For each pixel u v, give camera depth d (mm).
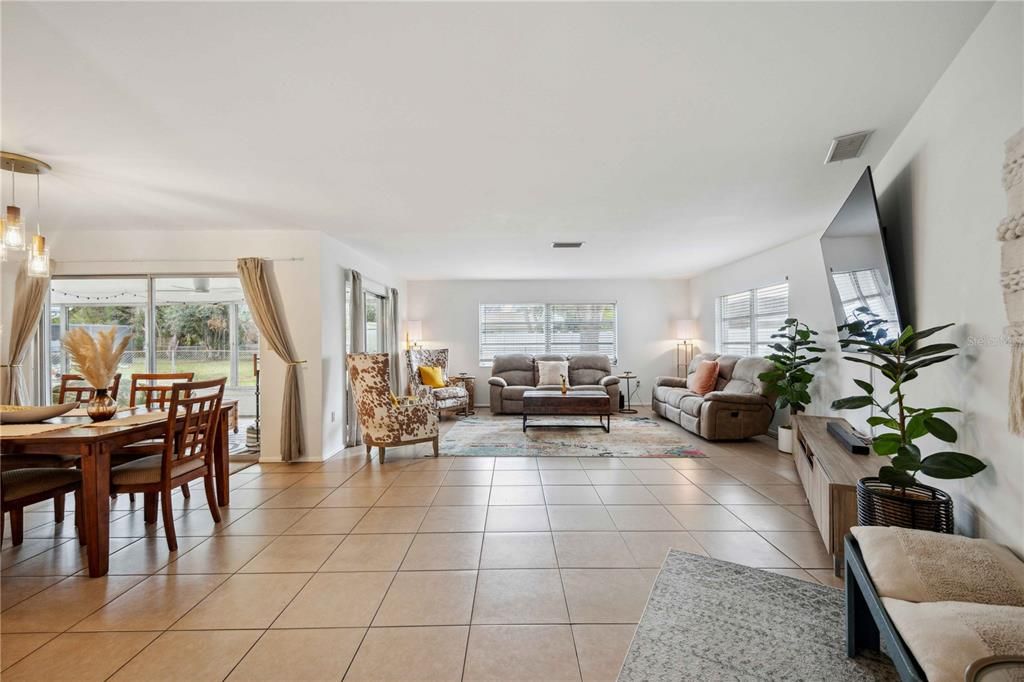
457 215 3963
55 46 1623
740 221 4188
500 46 1668
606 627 1867
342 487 3736
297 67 1784
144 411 3230
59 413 2795
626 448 4980
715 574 2281
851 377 4000
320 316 4535
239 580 2277
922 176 2168
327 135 2387
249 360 4852
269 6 1441
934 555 1440
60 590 2197
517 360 8031
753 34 1620
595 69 1823
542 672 1613
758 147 2576
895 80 1937
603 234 4691
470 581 2244
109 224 4219
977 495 1764
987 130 1634
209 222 4164
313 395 4566
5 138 2385
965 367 1815
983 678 949
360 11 1471
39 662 1691
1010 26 1477
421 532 2836
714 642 1763
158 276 4559
